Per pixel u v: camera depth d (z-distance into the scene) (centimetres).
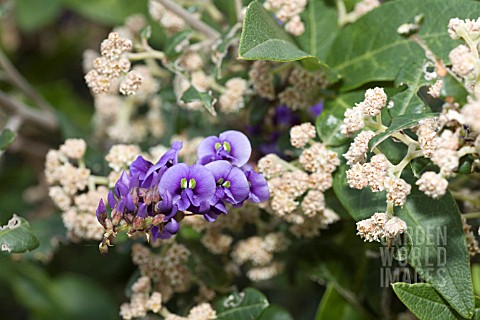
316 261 34
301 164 30
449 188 31
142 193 27
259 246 33
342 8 33
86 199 32
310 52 32
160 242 32
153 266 32
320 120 31
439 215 29
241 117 34
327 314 33
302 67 31
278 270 34
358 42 31
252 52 28
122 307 32
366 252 33
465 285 28
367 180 28
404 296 28
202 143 29
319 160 30
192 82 33
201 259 33
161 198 27
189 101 32
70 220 32
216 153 29
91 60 39
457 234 28
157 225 27
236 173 28
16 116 40
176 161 28
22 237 30
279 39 29
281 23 33
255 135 34
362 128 29
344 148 30
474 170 27
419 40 31
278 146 32
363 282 33
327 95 31
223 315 32
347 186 30
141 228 27
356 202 30
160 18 35
